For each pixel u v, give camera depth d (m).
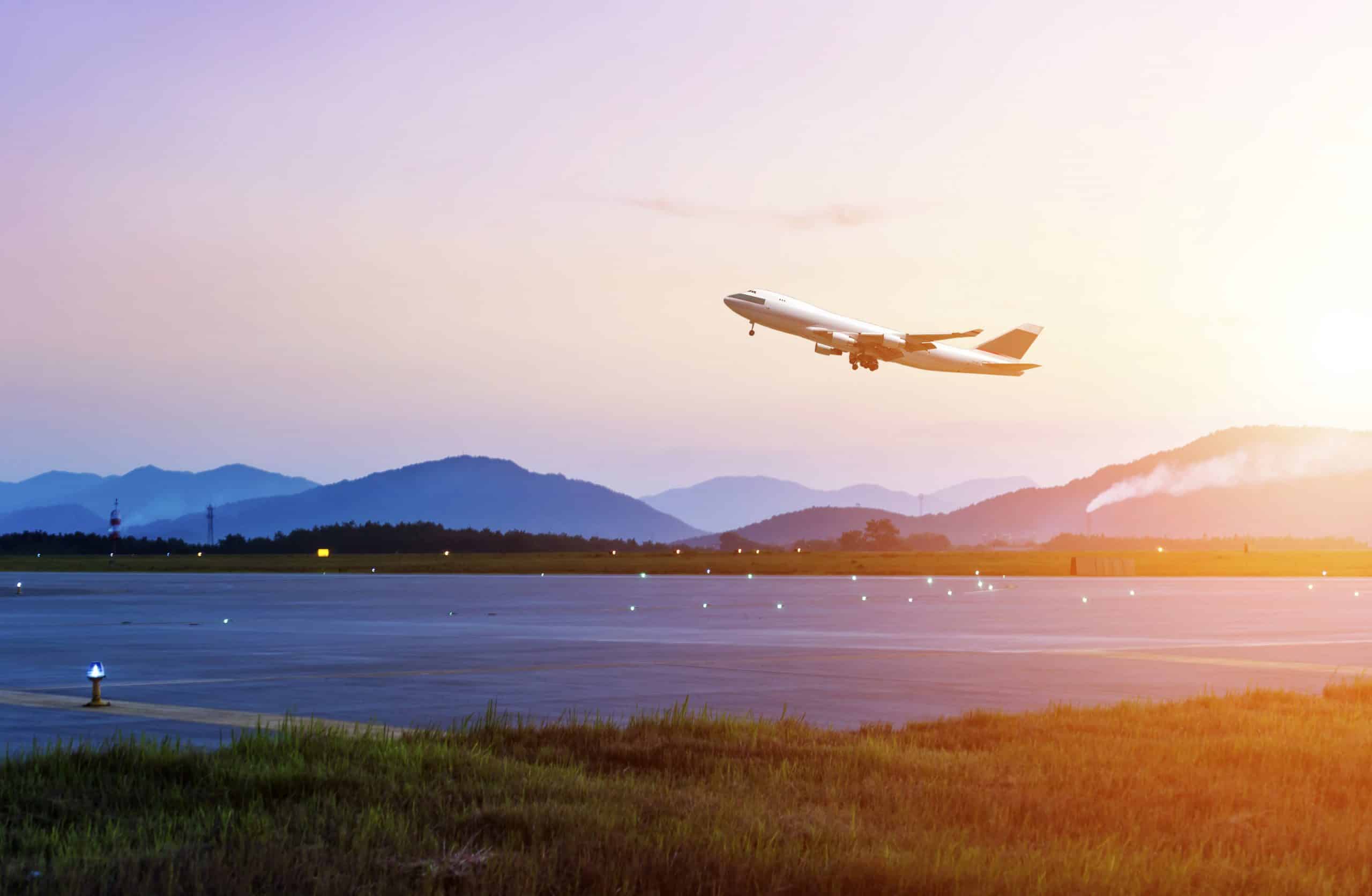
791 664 46.78
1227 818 19.72
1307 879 15.87
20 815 18.45
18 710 33.53
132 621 74.94
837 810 19.53
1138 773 23.03
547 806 18.95
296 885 14.91
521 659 49.00
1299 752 25.25
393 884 14.98
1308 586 140.88
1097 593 117.75
